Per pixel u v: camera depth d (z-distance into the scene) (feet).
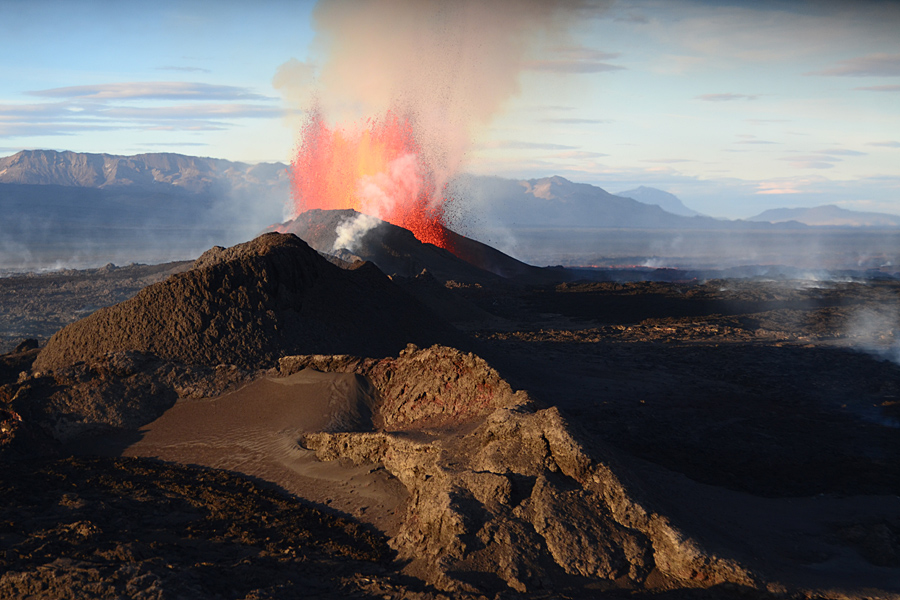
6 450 74.95
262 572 45.73
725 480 70.64
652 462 75.05
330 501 62.39
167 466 72.33
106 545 48.88
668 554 44.65
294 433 75.51
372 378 83.41
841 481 71.61
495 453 53.42
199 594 40.93
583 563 44.06
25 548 47.73
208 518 56.90
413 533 50.88
